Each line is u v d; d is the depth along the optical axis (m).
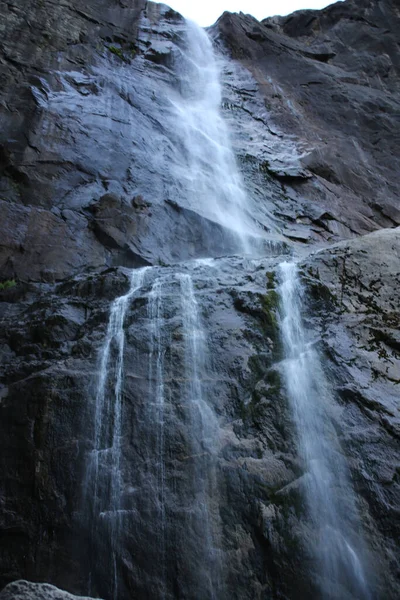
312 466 5.18
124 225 9.89
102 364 6.02
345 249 7.52
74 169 11.09
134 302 6.89
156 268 7.97
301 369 5.98
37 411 5.54
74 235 9.54
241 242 10.63
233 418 5.58
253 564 4.61
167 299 6.84
